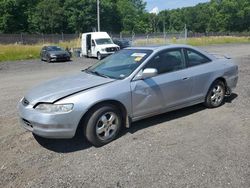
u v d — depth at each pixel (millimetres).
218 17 97688
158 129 5359
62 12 74062
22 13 71062
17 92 9547
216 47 35344
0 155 4547
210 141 4793
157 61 5461
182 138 4945
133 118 5148
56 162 4277
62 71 16156
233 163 4062
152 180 3717
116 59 5871
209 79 6215
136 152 4488
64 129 4461
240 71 12125
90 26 76438
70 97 4523
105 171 3973
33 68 18438
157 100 5359
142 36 47375
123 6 90438
